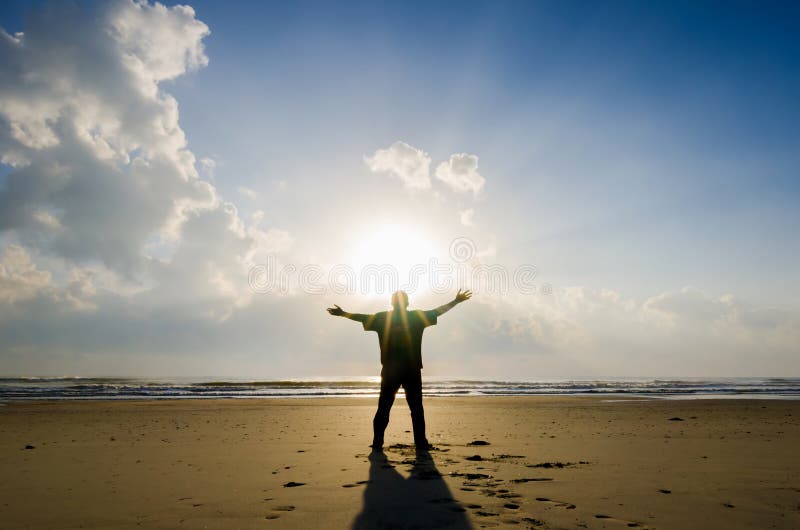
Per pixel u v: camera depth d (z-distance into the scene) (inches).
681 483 172.7
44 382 2197.3
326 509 136.1
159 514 133.4
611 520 125.6
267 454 243.0
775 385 2564.0
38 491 164.1
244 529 118.6
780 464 216.4
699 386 2311.8
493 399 959.6
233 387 1695.4
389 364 252.7
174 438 322.3
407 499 146.6
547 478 178.9
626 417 526.0
